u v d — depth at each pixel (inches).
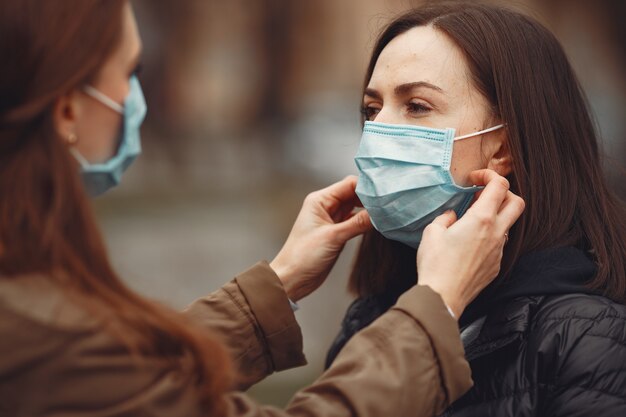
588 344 59.7
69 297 43.8
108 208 514.3
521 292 64.4
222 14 857.5
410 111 68.5
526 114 67.0
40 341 42.4
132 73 51.6
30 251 44.4
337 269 282.8
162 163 725.9
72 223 45.3
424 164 66.6
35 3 43.7
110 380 43.2
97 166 50.8
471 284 58.3
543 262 66.0
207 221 455.2
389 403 50.8
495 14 68.6
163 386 44.4
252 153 745.0
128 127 51.0
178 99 802.2
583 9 642.8
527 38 68.4
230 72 882.8
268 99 897.5
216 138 822.5
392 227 69.9
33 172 44.8
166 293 284.0
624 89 544.7
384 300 80.3
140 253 361.1
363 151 69.6
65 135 48.0
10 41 43.4
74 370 42.6
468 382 53.7
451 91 66.6
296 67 911.7
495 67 66.3
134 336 44.3
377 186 68.3
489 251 59.1
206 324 68.1
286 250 75.3
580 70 179.9
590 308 61.4
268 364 69.9
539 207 67.1
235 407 49.7
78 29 44.6
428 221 68.1
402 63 67.8
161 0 778.2
